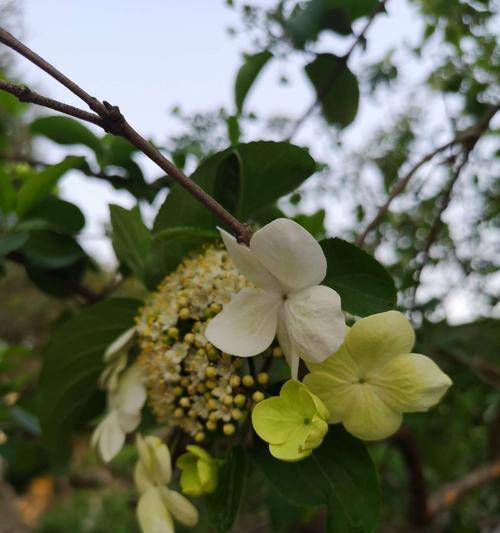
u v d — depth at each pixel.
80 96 0.11
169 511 0.14
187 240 0.17
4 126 0.28
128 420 0.16
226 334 0.12
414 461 0.30
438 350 0.27
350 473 0.13
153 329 0.15
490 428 0.35
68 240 0.22
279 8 0.22
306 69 0.22
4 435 0.26
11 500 0.69
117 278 0.25
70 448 0.21
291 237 0.11
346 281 0.13
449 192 0.23
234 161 0.16
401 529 0.37
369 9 0.22
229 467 0.14
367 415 0.12
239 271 0.13
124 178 0.23
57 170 0.20
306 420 0.11
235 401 0.13
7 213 0.22
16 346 0.26
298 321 0.12
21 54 0.11
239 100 0.22
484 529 0.40
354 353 0.12
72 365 0.19
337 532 0.13
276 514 0.23
